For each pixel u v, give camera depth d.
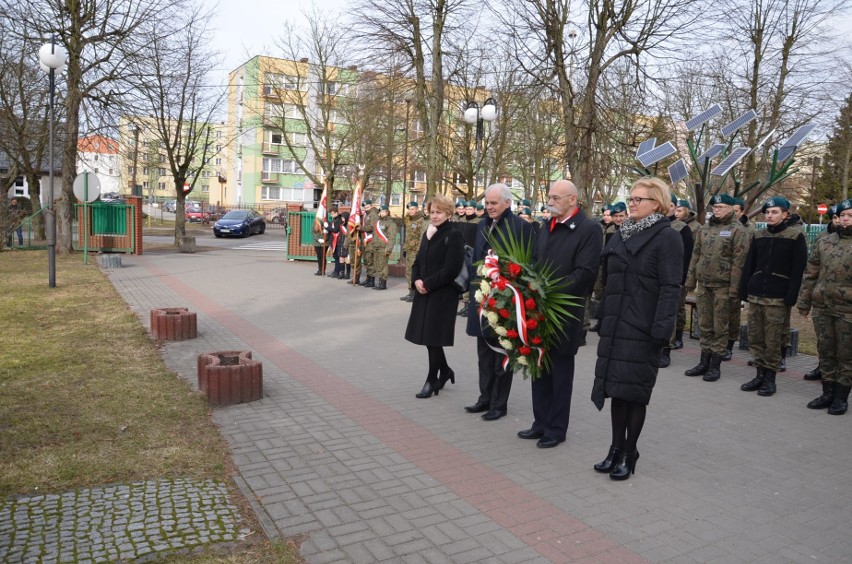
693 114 22.88
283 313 10.91
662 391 7.03
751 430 5.75
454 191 32.06
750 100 19.91
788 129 19.17
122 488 3.99
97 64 19.47
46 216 12.45
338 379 6.90
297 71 36.47
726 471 4.75
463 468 4.60
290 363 7.51
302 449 4.82
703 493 4.33
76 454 4.49
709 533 3.75
